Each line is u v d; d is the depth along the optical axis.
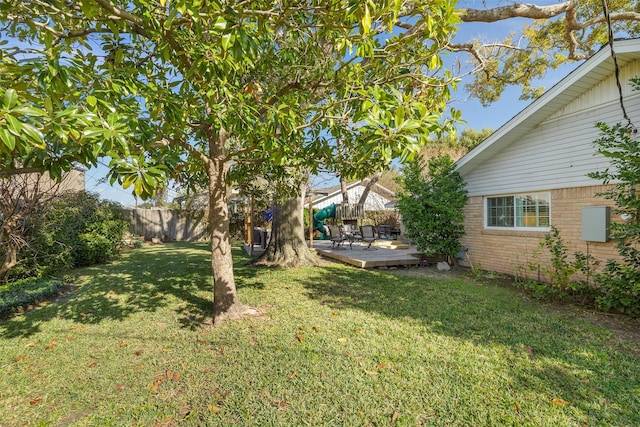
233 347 3.56
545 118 6.70
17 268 6.70
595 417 2.34
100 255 10.00
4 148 1.63
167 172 2.27
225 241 4.59
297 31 3.38
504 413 2.39
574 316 4.55
